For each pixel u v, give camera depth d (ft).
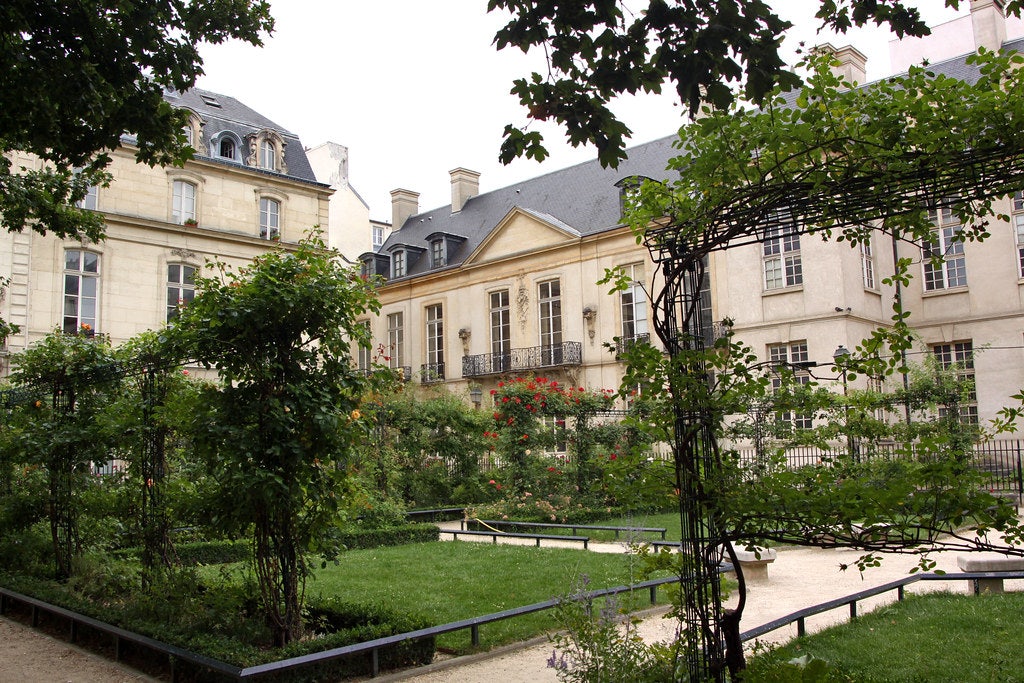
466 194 129.08
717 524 13.92
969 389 52.37
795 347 78.54
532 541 47.24
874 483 13.62
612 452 57.93
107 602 26.45
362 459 47.60
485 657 21.58
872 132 12.73
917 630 21.89
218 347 21.20
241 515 20.65
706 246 14.49
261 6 26.35
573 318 100.22
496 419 60.29
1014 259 73.51
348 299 22.26
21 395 33.35
